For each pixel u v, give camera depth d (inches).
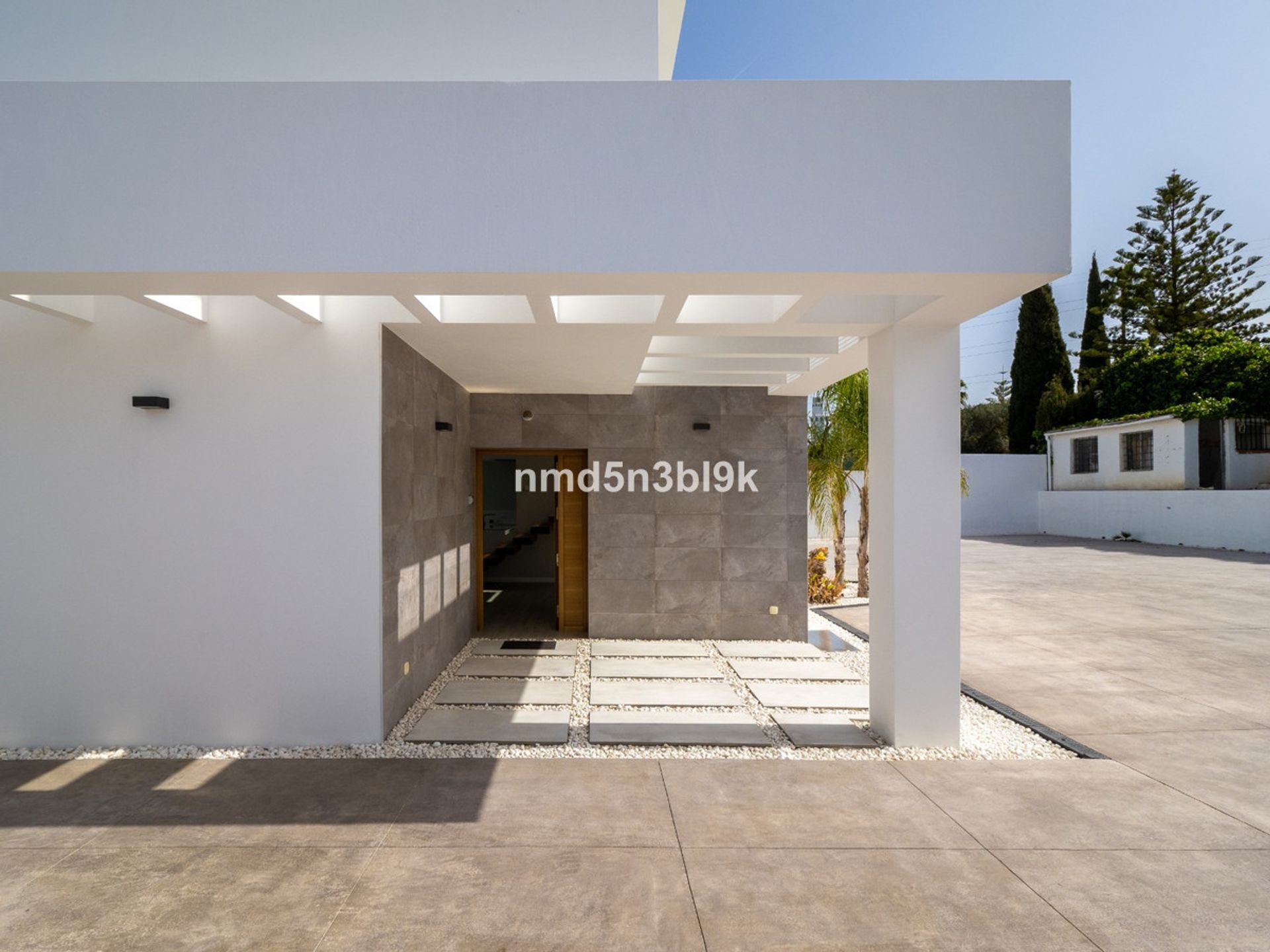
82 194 155.2
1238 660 347.9
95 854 157.5
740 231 160.2
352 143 157.6
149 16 223.6
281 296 187.5
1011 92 162.9
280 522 222.5
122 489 222.1
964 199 162.4
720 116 160.4
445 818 175.0
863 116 161.6
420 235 158.1
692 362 311.1
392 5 226.2
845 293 178.9
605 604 378.3
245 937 128.9
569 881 147.5
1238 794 192.2
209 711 222.8
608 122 159.8
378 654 223.6
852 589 564.7
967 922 134.6
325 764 208.8
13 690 222.1
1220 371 970.7
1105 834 168.9
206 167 156.3
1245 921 135.4
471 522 384.2
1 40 223.0
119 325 222.5
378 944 127.0
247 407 222.4
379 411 222.4
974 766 210.2
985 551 865.5
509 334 231.1
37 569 222.2
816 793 190.2
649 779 199.8
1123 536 977.5
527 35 228.1
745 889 144.9
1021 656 357.1
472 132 158.7
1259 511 812.6
